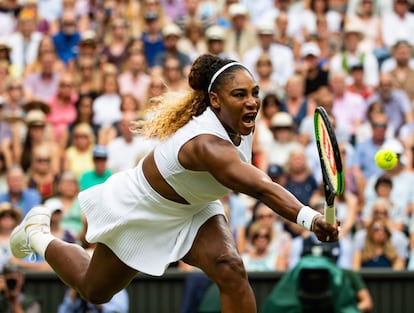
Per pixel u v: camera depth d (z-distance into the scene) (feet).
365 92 45.11
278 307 31.17
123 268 20.40
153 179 19.57
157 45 47.75
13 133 42.68
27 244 22.41
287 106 43.80
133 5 50.85
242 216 36.78
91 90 45.29
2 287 32.04
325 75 45.88
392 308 34.22
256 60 46.75
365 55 47.44
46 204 35.01
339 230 17.43
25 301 32.65
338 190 16.75
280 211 17.79
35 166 39.60
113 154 41.11
